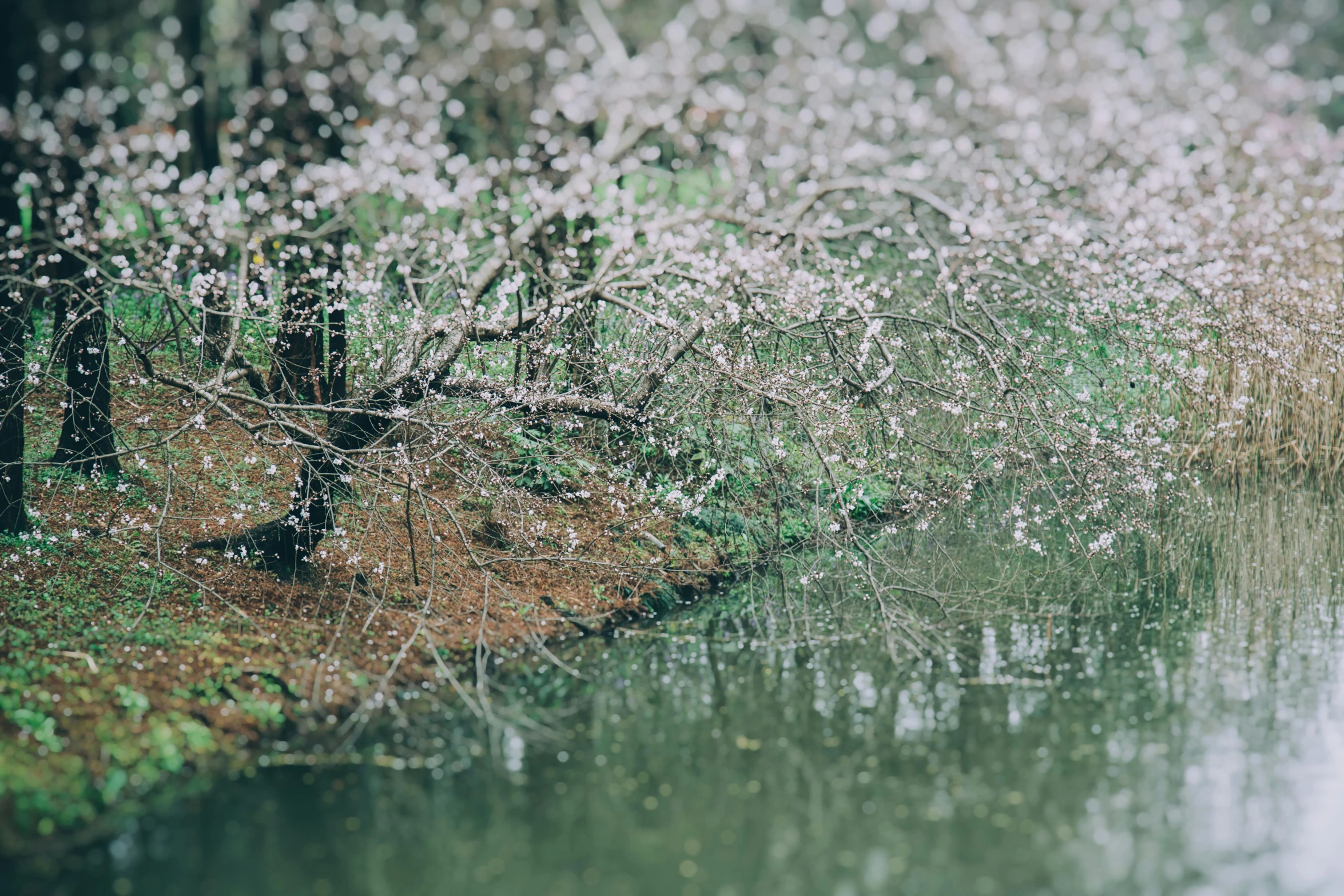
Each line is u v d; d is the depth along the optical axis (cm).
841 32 1005
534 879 588
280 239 1065
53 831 622
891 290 1189
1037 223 987
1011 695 873
